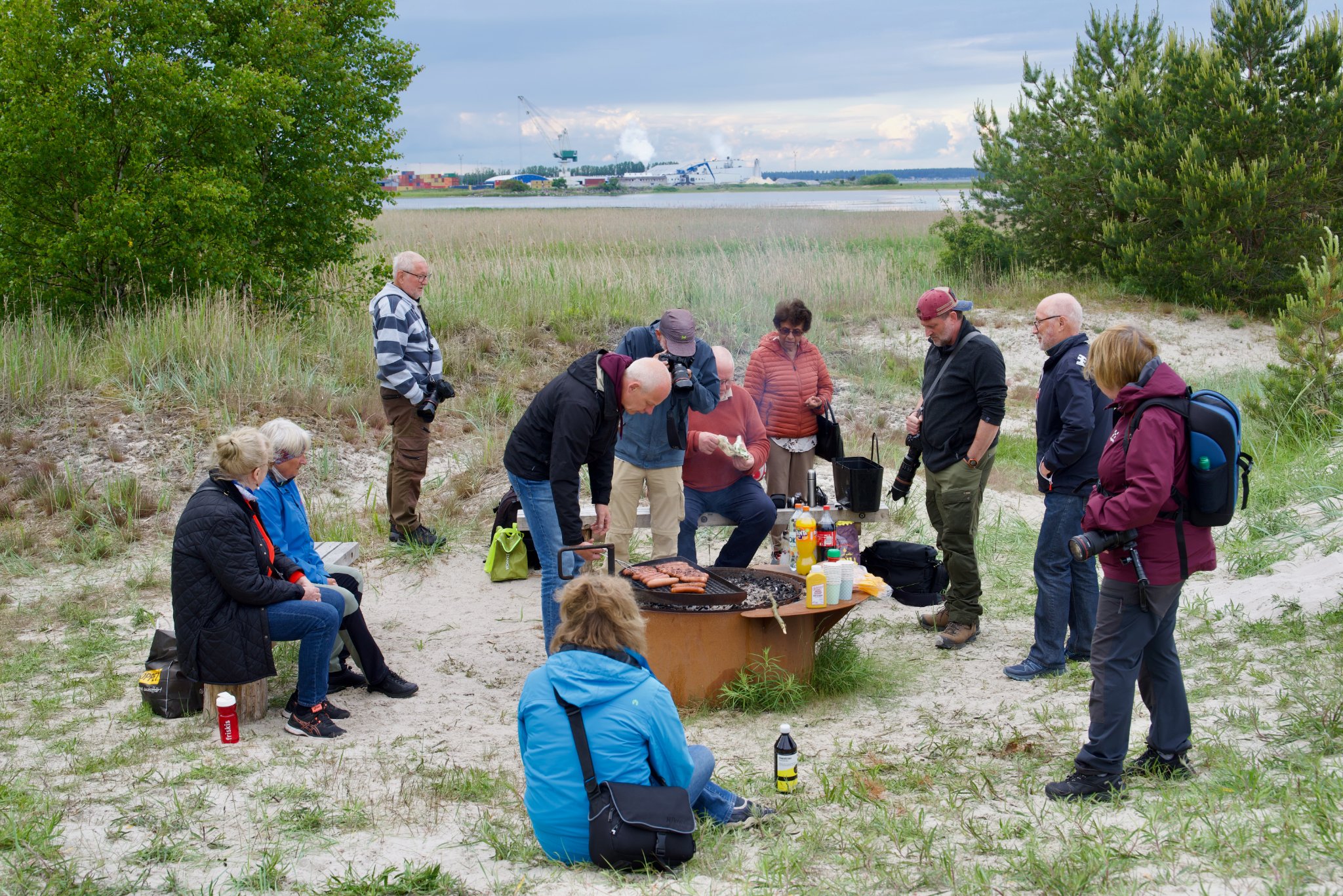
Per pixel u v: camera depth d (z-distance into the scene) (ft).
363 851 11.60
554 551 17.63
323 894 10.46
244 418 30.99
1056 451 16.60
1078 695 16.40
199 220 37.11
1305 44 59.16
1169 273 59.52
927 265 67.15
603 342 42.75
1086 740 14.42
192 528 15.06
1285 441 32.83
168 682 15.99
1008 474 33.32
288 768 14.16
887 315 52.54
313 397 32.83
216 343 33.06
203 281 37.40
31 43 35.06
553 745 10.69
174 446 29.30
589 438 16.53
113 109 37.04
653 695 10.71
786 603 16.85
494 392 35.86
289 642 18.24
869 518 21.08
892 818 11.98
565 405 16.39
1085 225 63.77
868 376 43.70
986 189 66.28
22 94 35.40
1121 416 11.91
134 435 29.58
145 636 20.03
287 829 12.12
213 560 14.96
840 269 57.67
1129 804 11.87
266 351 33.88
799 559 17.99
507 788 13.48
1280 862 9.77
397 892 10.42
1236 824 10.73
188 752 14.64
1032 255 64.85
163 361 32.73
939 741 14.79
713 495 20.04
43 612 21.34
